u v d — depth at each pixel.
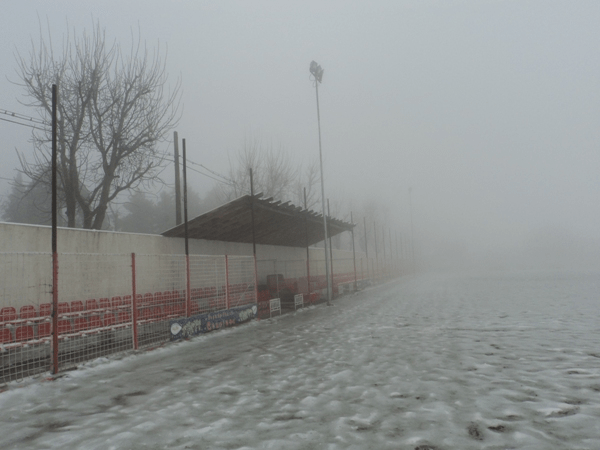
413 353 9.14
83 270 12.56
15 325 8.37
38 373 8.02
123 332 10.45
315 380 7.17
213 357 9.45
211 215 16.62
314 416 5.35
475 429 4.71
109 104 19.77
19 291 10.67
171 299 12.54
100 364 8.79
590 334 10.73
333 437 4.62
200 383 7.20
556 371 7.18
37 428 5.20
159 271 15.23
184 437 4.76
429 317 15.50
